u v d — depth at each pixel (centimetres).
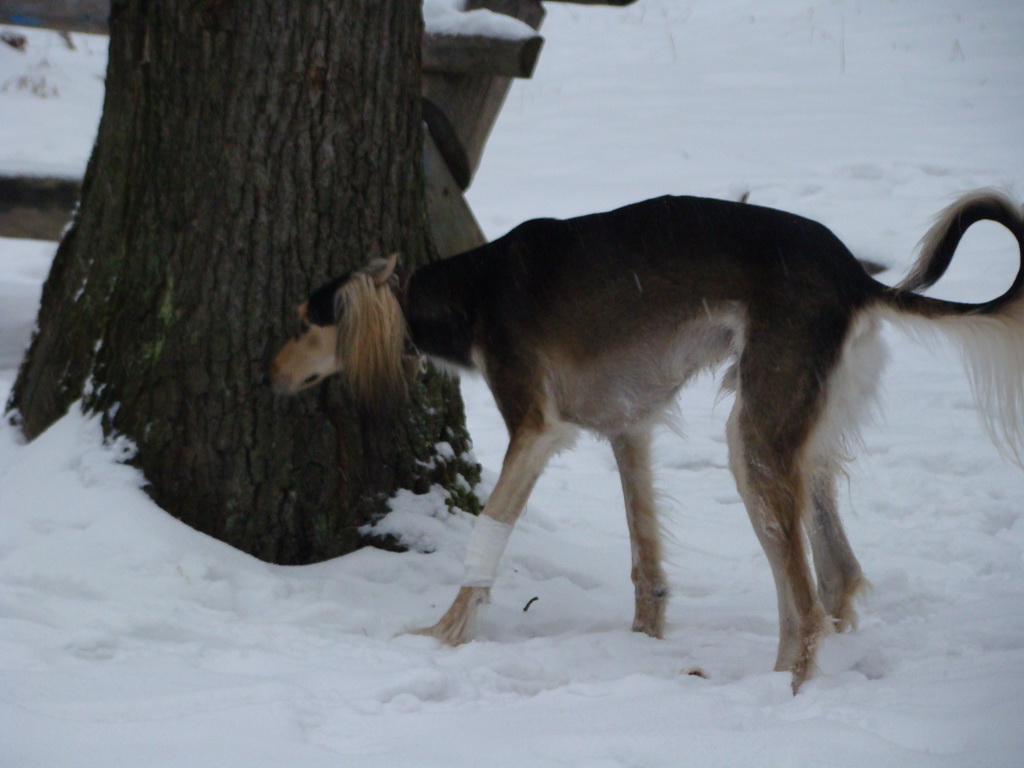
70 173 1583
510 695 618
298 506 864
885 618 809
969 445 1259
